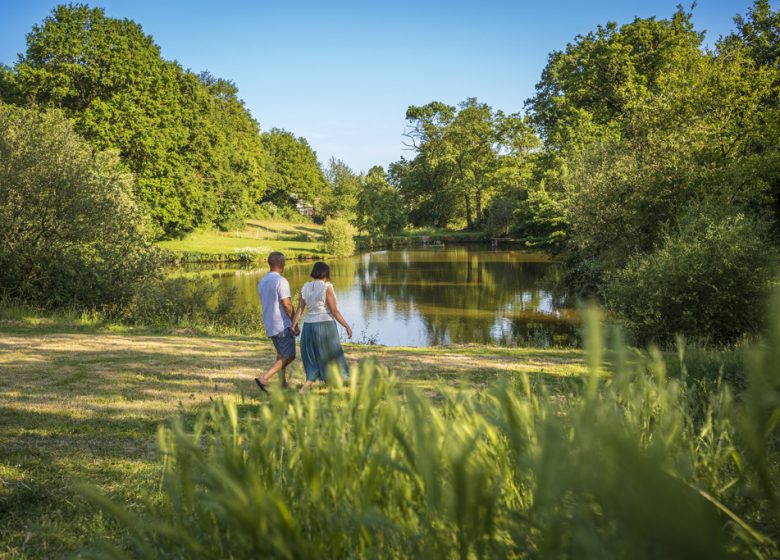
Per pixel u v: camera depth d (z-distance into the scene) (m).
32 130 17.78
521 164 74.69
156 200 39.12
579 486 0.58
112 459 4.20
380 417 1.19
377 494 1.15
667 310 14.70
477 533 0.85
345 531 1.06
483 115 80.50
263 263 48.75
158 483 3.59
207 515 1.24
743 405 0.59
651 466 0.40
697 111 21.20
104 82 35.56
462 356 10.28
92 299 16.45
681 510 0.37
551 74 41.81
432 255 57.75
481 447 1.10
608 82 34.34
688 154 20.12
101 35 35.88
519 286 33.00
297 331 6.38
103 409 5.70
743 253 13.97
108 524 2.97
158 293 17.52
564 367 8.59
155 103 38.56
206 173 51.00
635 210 20.33
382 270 43.94
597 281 27.67
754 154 20.50
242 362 8.90
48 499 3.44
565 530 0.68
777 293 0.50
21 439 4.67
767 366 0.51
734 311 14.02
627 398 1.26
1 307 15.33
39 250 16.19
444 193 82.38
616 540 0.52
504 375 1.10
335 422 1.25
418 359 9.52
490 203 78.25
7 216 16.00
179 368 8.18
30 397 6.16
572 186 22.75
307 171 91.44
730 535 0.90
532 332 20.77
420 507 1.12
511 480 1.11
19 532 2.95
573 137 33.94
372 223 73.75
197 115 50.66
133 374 7.62
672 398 1.25
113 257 17.11
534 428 1.05
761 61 26.33
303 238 69.25
